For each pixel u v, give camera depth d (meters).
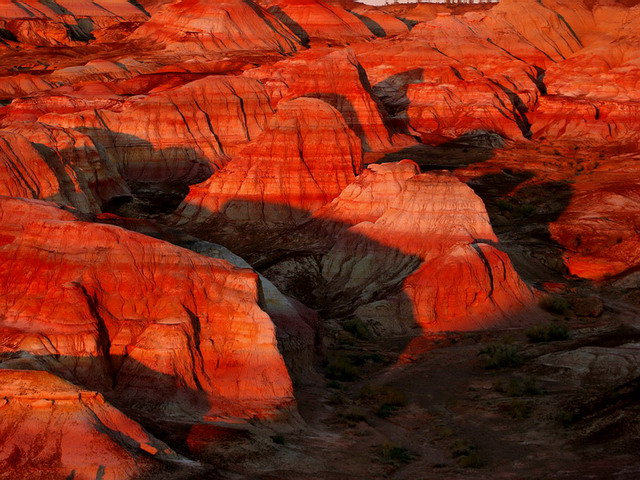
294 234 107.38
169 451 42.72
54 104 179.50
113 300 53.28
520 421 54.16
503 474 45.56
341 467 46.00
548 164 167.50
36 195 98.31
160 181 148.88
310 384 61.44
